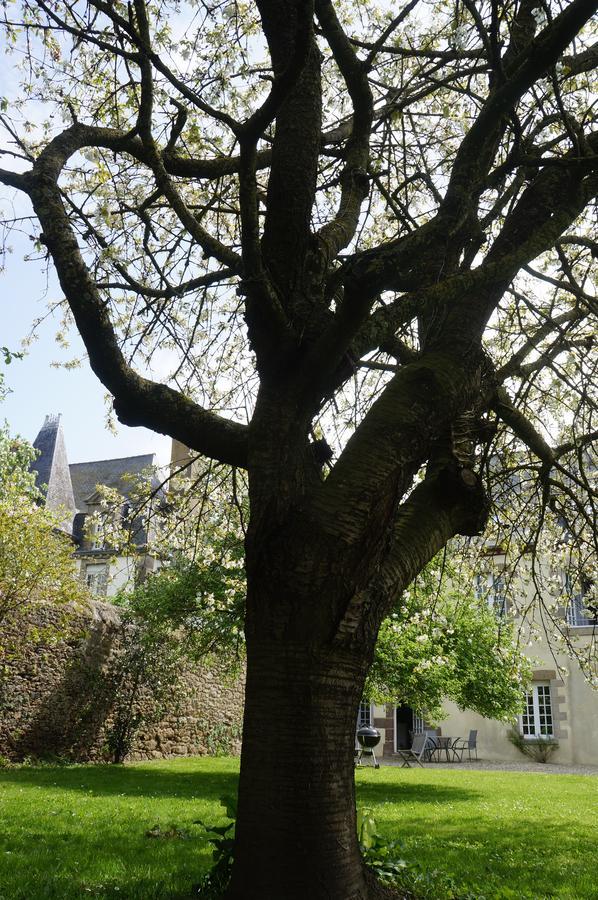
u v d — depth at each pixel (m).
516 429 5.57
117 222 4.95
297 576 3.30
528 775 15.21
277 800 3.13
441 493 4.01
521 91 4.00
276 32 4.25
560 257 5.65
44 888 4.40
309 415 3.71
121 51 3.84
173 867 5.11
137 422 4.00
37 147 5.77
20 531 12.50
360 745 18.14
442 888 4.27
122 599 20.23
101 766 13.95
